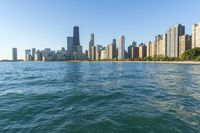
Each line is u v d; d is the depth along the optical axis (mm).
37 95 20719
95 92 22594
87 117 12625
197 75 48906
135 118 12266
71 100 18094
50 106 15758
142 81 35469
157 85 29328
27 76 49469
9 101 17750
